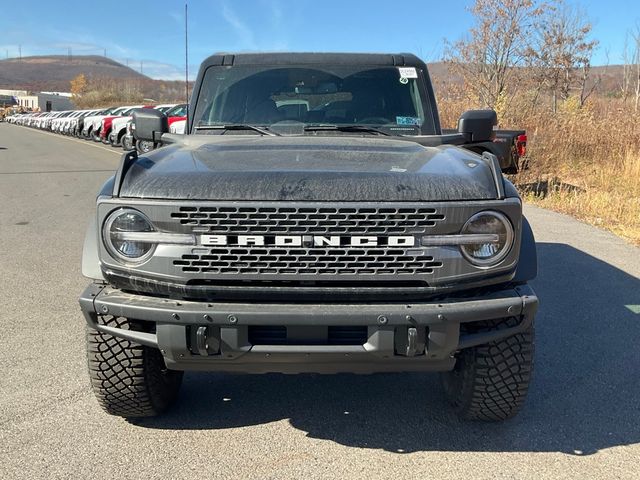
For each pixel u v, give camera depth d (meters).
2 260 6.83
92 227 3.02
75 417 3.42
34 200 11.19
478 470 2.95
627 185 11.76
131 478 2.86
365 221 2.61
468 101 16.34
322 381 3.93
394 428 3.34
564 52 17.94
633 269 6.51
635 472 2.93
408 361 2.72
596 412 3.52
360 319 2.60
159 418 3.43
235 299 2.69
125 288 2.79
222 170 2.81
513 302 2.75
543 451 3.11
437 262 2.66
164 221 2.63
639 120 13.73
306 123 4.16
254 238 2.61
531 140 12.56
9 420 3.37
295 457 3.06
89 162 19.19
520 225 2.76
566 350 4.41
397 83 4.30
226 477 2.88
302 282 2.66
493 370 3.06
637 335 4.69
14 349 4.34
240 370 2.82
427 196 2.65
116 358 3.07
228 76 4.30
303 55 4.33
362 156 3.15
